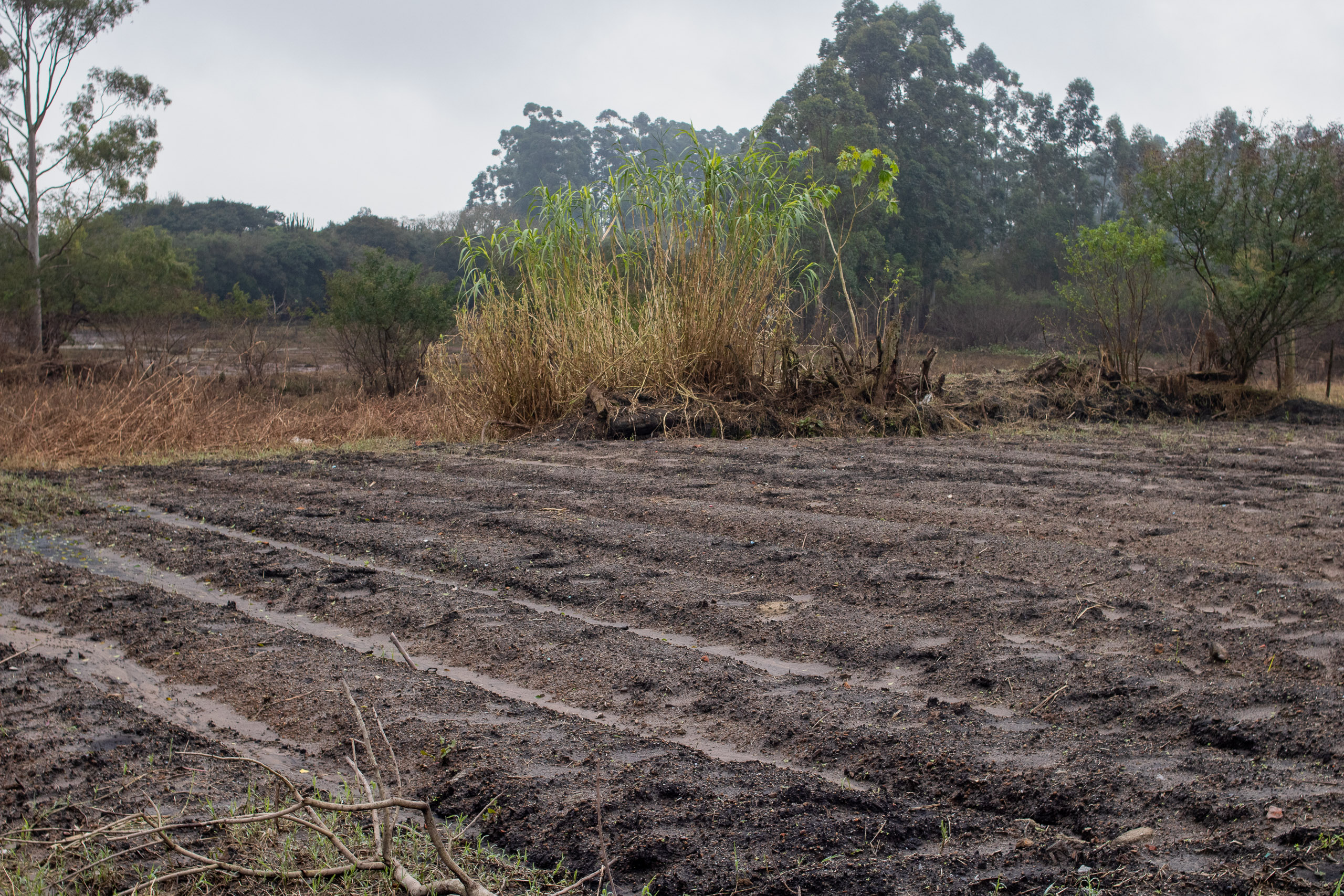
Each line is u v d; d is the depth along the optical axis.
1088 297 17.95
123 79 26.98
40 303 25.00
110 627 4.65
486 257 12.95
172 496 8.02
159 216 69.38
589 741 3.33
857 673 4.02
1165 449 10.57
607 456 10.00
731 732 3.47
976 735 3.31
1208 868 2.47
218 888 2.53
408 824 2.84
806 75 43.78
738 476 8.50
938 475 8.46
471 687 3.85
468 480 8.51
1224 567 5.29
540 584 5.23
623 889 2.49
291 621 4.83
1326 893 2.32
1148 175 16.95
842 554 5.77
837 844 2.65
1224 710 3.43
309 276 58.22
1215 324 19.16
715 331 12.45
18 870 2.57
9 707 3.70
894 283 14.68
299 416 14.16
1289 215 16.17
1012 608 4.61
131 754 3.30
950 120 48.66
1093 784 2.90
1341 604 4.54
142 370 16.31
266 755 3.33
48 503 7.55
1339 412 15.50
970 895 2.41
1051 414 14.21
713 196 12.42
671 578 5.27
